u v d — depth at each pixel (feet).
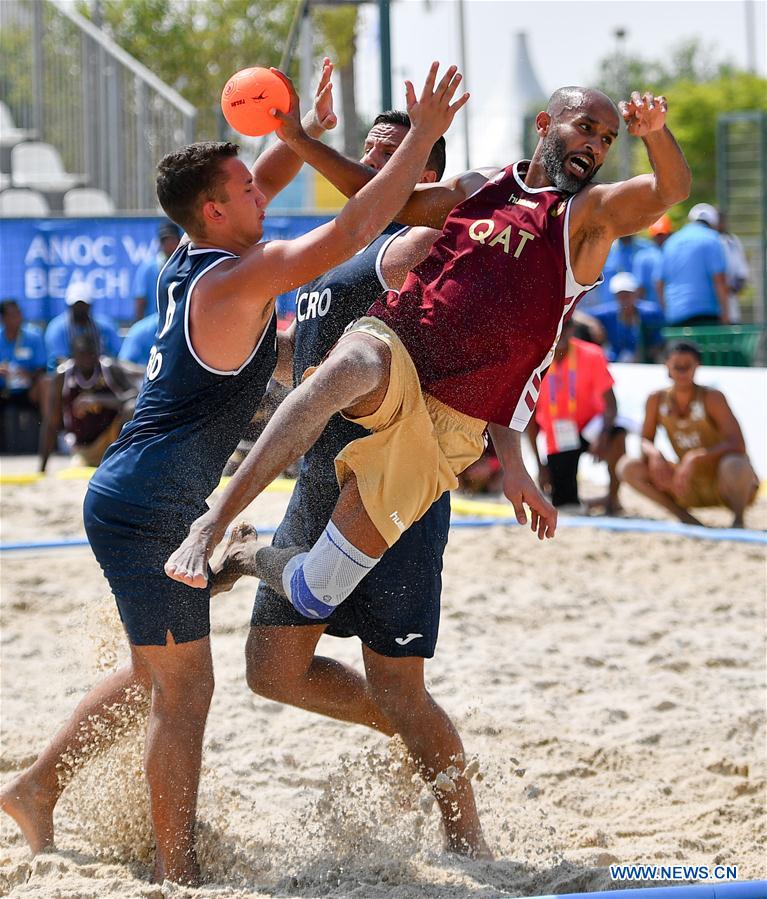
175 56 174.40
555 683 41.93
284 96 26.43
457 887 25.49
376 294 27.86
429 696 28.45
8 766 32.96
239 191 25.40
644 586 56.95
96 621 34.32
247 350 25.11
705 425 70.54
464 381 25.36
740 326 99.09
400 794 28.94
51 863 26.50
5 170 132.77
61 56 131.95
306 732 36.58
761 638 48.34
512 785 32.65
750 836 29.68
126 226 104.99
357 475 25.09
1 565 58.13
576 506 75.05
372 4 90.99
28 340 101.86
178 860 25.72
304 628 28.07
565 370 73.72
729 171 136.77
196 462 25.30
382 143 29.78
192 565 23.30
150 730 25.84
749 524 73.67
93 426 84.99
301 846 27.63
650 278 106.42
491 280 25.08
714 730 37.14
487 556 61.41
